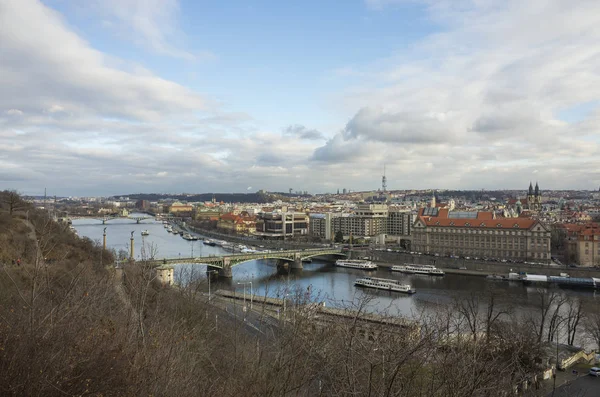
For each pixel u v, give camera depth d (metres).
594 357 103.19
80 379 29.97
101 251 168.12
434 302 172.00
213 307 96.19
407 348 32.47
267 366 40.88
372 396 29.88
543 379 83.56
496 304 171.88
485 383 32.94
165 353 39.03
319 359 36.72
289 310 55.84
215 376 46.56
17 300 47.44
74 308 39.75
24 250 114.25
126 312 49.91
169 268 185.38
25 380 27.91
